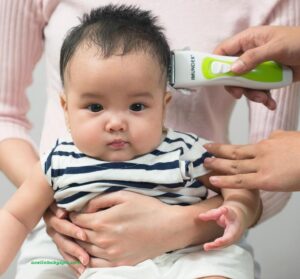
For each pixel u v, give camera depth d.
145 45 0.79
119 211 0.81
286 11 0.96
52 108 1.04
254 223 1.02
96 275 0.81
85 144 0.80
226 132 1.06
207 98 0.98
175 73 0.85
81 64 0.78
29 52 1.09
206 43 0.96
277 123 1.02
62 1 1.01
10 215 0.85
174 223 0.82
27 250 0.97
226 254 0.82
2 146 1.04
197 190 0.86
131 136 0.79
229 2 0.97
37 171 0.85
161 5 0.97
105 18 0.82
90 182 0.81
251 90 0.90
